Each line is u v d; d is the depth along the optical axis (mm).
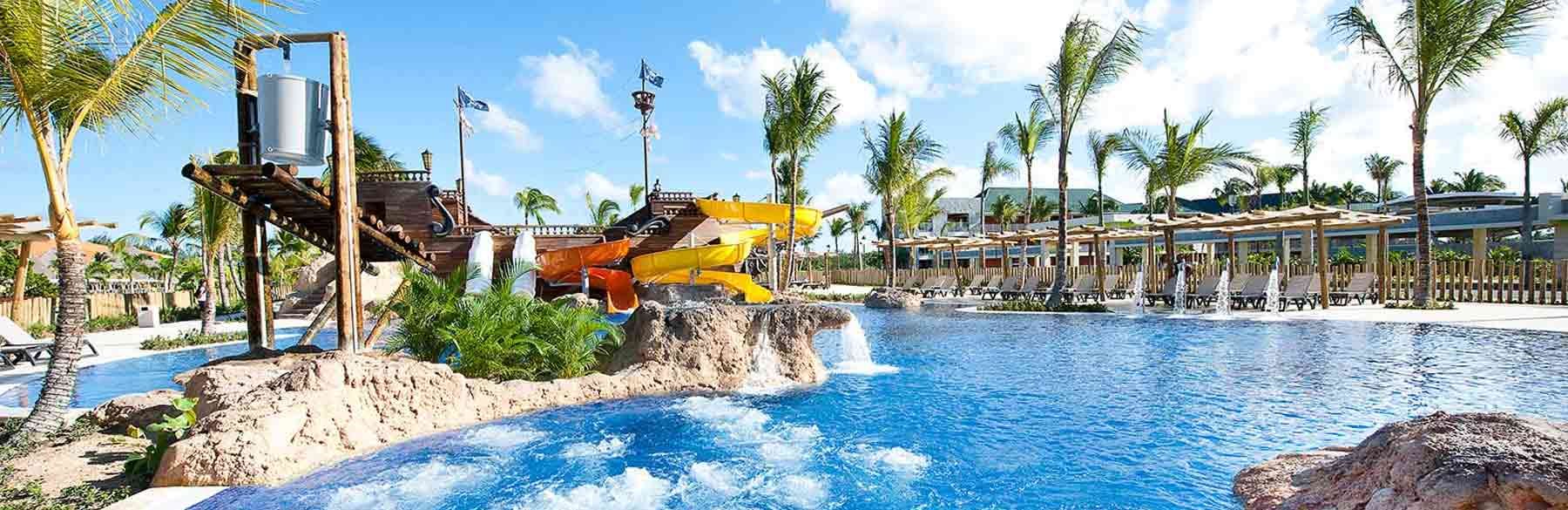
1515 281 21453
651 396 9633
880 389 9867
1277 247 40156
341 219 10492
